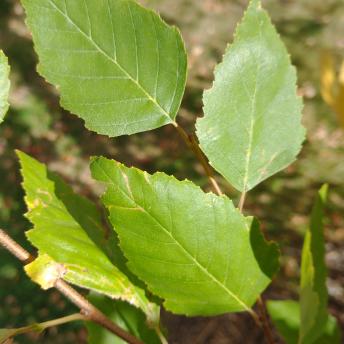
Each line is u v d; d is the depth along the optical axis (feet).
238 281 0.53
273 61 0.56
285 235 2.95
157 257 0.51
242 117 0.55
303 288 0.52
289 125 0.56
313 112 3.78
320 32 4.72
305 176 3.31
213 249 0.52
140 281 0.57
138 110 0.53
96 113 0.53
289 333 0.73
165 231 0.50
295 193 3.21
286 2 5.25
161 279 0.52
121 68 0.53
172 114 0.54
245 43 0.55
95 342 0.62
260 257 0.53
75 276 0.55
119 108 0.53
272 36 0.56
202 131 0.54
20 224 2.96
